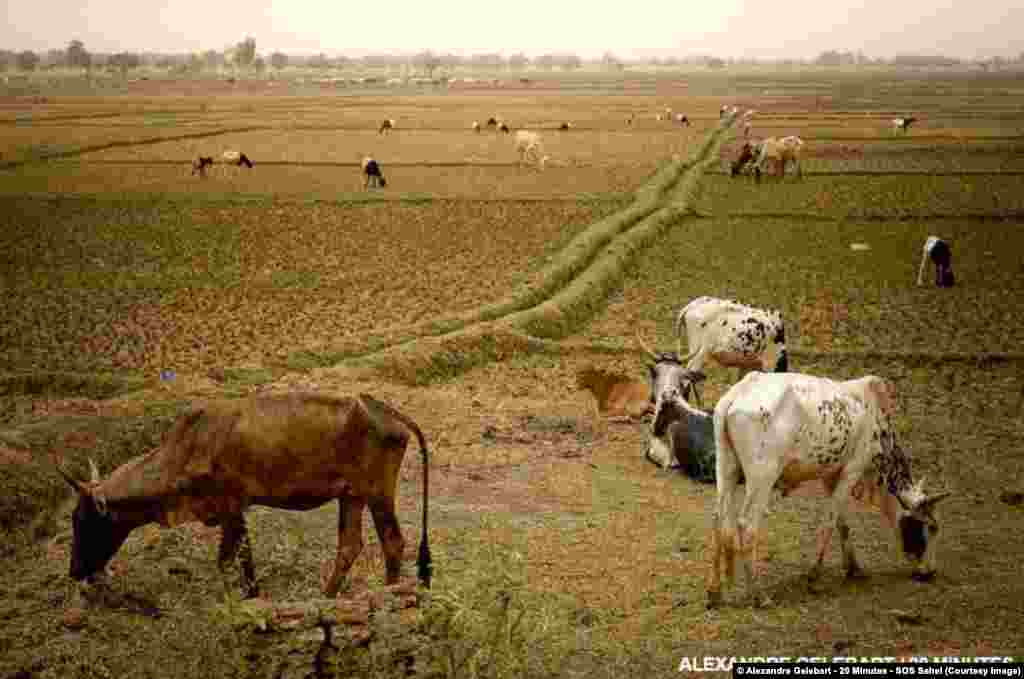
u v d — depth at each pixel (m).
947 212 36.62
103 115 85.50
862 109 95.25
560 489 12.00
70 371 18.02
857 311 23.17
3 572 9.83
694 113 90.50
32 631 8.47
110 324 21.86
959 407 15.98
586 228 33.53
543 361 19.27
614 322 22.48
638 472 12.79
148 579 9.29
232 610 7.69
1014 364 18.80
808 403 9.09
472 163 52.19
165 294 24.91
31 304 23.81
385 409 8.66
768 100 114.00
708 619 8.64
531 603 8.75
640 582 9.43
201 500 8.62
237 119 82.62
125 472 8.70
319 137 67.31
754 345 14.80
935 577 9.55
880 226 34.59
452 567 9.63
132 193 41.69
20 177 46.16
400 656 7.50
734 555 9.13
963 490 12.20
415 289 25.28
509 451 13.38
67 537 10.59
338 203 39.62
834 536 10.75
